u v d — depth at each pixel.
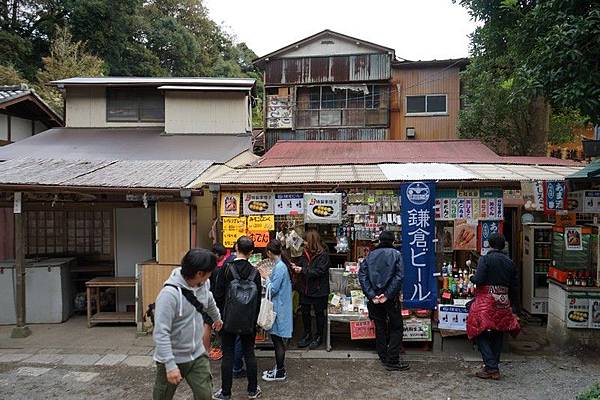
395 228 6.81
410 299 6.32
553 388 5.07
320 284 6.42
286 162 9.16
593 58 4.36
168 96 12.30
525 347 6.50
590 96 4.36
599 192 6.18
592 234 6.20
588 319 6.13
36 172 7.97
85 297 8.80
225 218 6.93
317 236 6.55
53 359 6.21
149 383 5.38
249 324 4.61
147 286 7.46
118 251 8.80
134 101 12.99
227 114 12.32
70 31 24.50
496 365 5.33
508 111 12.40
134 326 7.93
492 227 6.50
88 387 5.27
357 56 18.31
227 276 4.77
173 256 7.46
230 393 4.75
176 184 7.15
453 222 7.00
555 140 14.00
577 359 5.97
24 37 24.50
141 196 7.42
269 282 5.41
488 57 10.37
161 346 3.23
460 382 5.27
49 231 9.30
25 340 7.11
